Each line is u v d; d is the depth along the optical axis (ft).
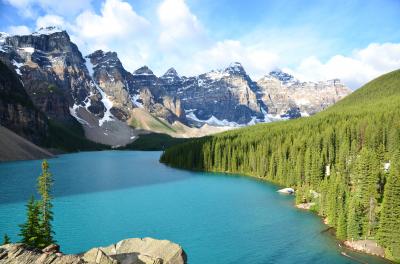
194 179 536.42
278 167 511.81
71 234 253.85
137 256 89.45
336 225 271.49
